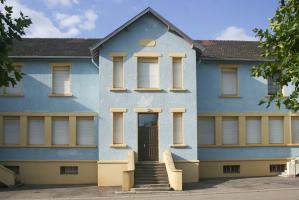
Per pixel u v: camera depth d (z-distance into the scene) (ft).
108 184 84.64
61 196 71.05
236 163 96.02
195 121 87.25
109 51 86.94
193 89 87.76
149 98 86.89
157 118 87.25
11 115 92.53
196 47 87.56
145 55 87.30
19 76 28.17
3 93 92.99
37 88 93.40
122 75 87.25
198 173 87.15
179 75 88.33
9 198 69.31
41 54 93.45
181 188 74.69
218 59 95.81
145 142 86.89
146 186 75.72
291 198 63.98
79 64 94.43
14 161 91.56
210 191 73.10
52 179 91.40
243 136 96.73
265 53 34.55
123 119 86.22
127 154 85.15
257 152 97.04
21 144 92.02
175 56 87.81
